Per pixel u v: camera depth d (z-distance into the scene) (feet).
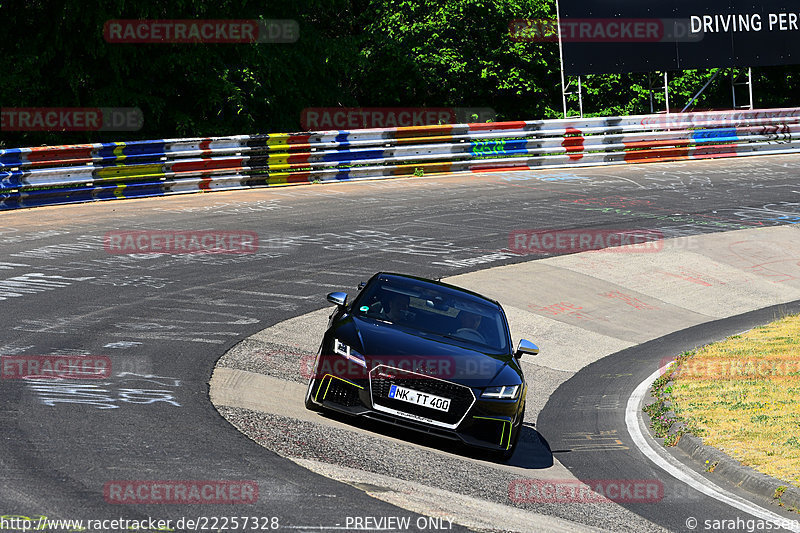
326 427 48.80
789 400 64.64
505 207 137.39
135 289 80.28
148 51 166.61
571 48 189.57
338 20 240.32
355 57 195.93
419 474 43.45
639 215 136.36
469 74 229.86
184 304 76.69
